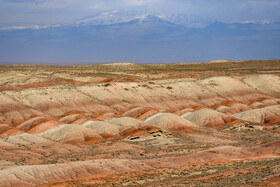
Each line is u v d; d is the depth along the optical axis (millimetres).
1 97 116812
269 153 67125
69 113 121938
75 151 80375
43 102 123438
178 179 46562
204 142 90438
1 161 64438
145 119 115062
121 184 45906
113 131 97812
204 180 43375
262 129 109688
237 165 53125
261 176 40375
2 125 92875
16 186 49875
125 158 68062
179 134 98750
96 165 58500
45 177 53531
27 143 84312
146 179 48219
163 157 67750
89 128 96312
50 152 78812
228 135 102688
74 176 54750
